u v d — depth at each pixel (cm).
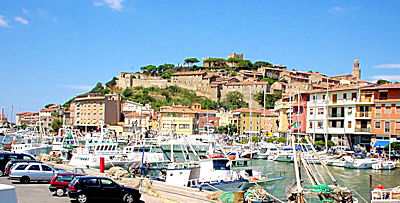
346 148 9062
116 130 17212
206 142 10056
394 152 8094
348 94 9662
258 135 14262
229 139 13962
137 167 5209
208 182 4222
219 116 18312
